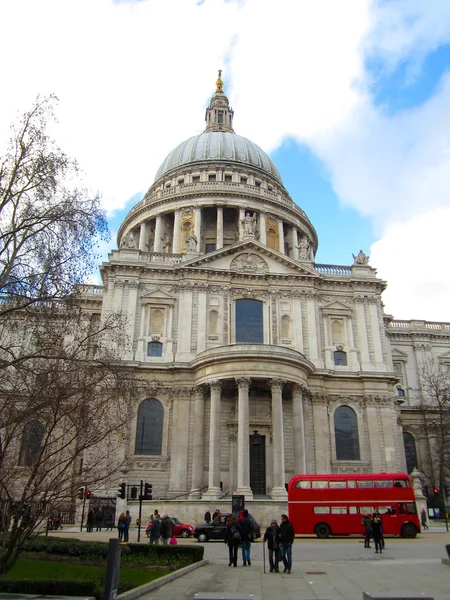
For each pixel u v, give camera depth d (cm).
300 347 5884
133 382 3691
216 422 5000
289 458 5309
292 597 1647
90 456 4238
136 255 6144
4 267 2505
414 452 7431
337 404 5791
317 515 4034
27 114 2678
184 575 2127
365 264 6544
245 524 2508
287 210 8662
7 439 2039
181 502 4478
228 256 6238
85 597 1414
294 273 6212
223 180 9119
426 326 8444
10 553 1773
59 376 2253
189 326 5809
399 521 3953
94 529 4422
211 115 11244
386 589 1753
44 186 2620
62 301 2681
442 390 6938
